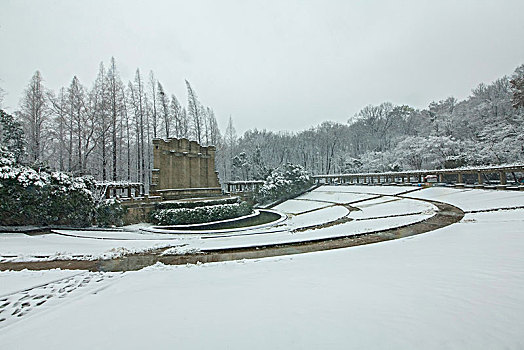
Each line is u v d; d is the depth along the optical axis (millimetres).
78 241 10516
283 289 4418
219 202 21547
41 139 25641
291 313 3463
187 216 18422
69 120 24781
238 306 3814
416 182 30531
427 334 2789
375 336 2809
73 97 24359
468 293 3736
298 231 13789
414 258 6035
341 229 12609
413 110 57219
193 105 35562
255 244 9773
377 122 57094
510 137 28844
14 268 7109
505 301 3412
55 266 7332
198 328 3221
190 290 4715
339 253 7559
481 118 36406
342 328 3010
